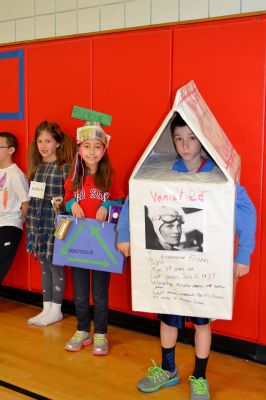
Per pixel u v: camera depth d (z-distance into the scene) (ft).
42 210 9.00
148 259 6.01
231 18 7.59
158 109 8.37
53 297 9.44
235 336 7.98
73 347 8.03
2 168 9.89
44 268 9.43
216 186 5.57
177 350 8.17
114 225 7.47
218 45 7.66
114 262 7.51
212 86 7.79
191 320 6.43
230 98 7.66
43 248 9.05
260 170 7.54
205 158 6.41
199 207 5.67
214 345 8.27
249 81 7.47
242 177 7.68
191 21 7.93
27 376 7.13
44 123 9.05
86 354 7.95
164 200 5.78
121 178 8.90
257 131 7.50
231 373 7.39
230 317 5.84
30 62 9.83
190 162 6.35
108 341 8.54
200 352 6.48
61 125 9.59
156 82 8.34
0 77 10.28
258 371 7.48
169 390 6.79
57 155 9.09
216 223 5.65
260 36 7.31
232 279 5.78
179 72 8.07
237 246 6.52
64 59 9.36
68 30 9.70
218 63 7.70
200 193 5.64
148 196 5.84
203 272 5.82
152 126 8.46
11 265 10.41
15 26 10.41
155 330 8.86
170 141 6.66
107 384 6.93
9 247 9.65
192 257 5.82
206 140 5.65
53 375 7.18
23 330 8.98
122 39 8.60
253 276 7.71
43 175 9.05
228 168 5.68
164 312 6.12
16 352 7.98
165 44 8.15
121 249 6.63
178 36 8.02
